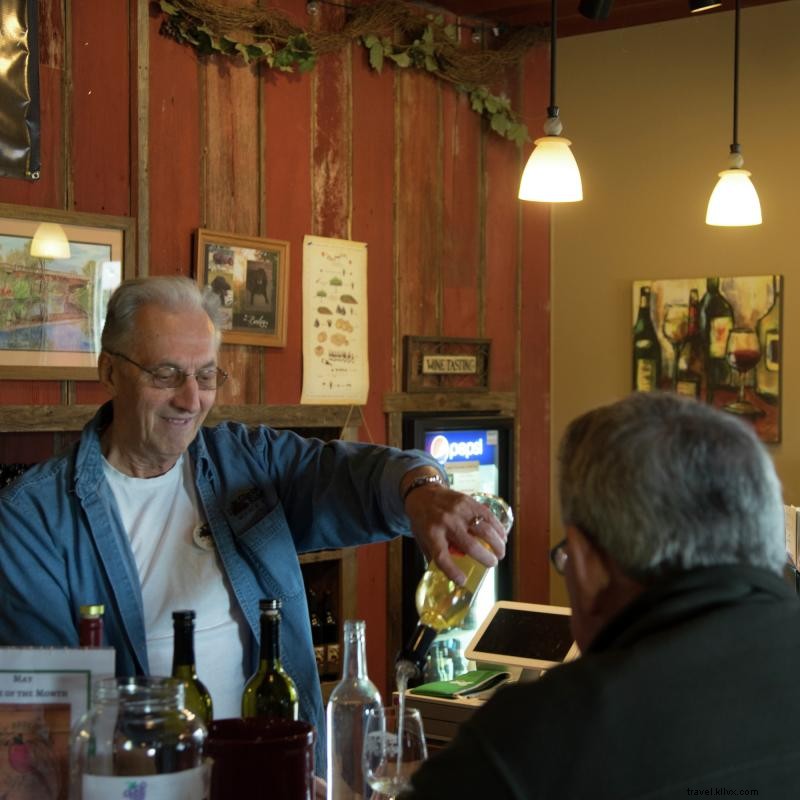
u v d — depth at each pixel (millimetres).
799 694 1039
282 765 1254
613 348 5246
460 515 1706
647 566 1074
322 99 4332
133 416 1857
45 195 3465
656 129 5117
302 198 4270
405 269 4688
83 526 1843
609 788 973
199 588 1901
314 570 4449
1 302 3316
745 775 996
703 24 4996
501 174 5098
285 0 4188
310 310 4297
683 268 5082
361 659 1551
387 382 4621
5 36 3271
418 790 1012
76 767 1162
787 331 4863
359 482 1983
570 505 1131
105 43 3615
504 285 5133
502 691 1056
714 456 1069
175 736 1153
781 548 1123
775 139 4875
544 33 5156
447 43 4727
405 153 4676
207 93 3924
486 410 5023
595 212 5273
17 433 3537
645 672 1013
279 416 4148
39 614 1800
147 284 1888
